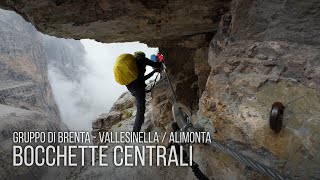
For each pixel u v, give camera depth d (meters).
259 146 2.69
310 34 2.60
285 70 2.68
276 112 2.46
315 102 2.39
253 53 2.99
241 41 3.17
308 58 2.56
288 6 2.71
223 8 4.36
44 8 4.65
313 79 2.47
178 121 3.23
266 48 2.88
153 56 5.93
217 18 4.71
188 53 7.55
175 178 5.64
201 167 3.62
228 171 3.13
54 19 4.93
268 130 2.62
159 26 5.24
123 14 4.63
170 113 7.28
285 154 2.47
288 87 2.60
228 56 3.25
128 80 5.93
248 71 3.00
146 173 6.21
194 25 5.20
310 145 2.31
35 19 4.98
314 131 2.31
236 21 3.22
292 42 2.71
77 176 7.27
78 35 6.08
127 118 10.62
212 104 3.23
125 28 5.39
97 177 6.88
